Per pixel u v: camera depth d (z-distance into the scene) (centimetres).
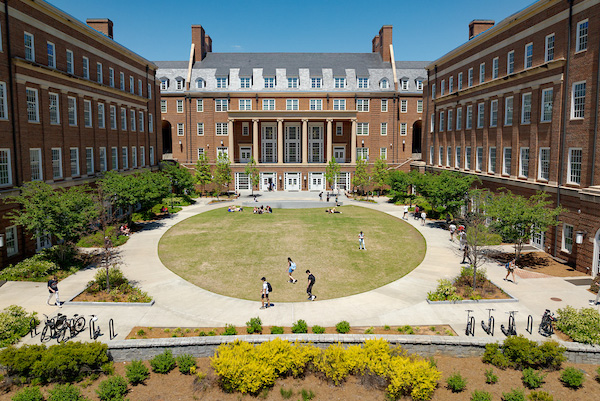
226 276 2739
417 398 1382
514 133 3650
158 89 6097
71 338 1789
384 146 7569
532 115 3362
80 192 3030
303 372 1545
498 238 3350
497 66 4016
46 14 3312
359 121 7500
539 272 2714
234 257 3177
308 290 2320
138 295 2278
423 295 2350
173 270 2853
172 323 1978
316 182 7094
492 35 4031
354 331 1886
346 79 7581
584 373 1556
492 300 2208
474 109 4456
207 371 1546
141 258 3125
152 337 1817
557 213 2783
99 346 1577
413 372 1395
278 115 6900
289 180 7062
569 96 2928
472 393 1428
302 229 4144
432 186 4188
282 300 2322
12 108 2912
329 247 3469
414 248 3419
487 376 1499
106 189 3644
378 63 7938
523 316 2022
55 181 3462
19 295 2302
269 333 1869
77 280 2577
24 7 3041
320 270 2880
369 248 3434
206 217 4788
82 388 1469
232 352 1522
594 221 2566
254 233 3962
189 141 7369
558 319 1891
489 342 1673
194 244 3550
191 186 5966
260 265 2983
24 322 1864
